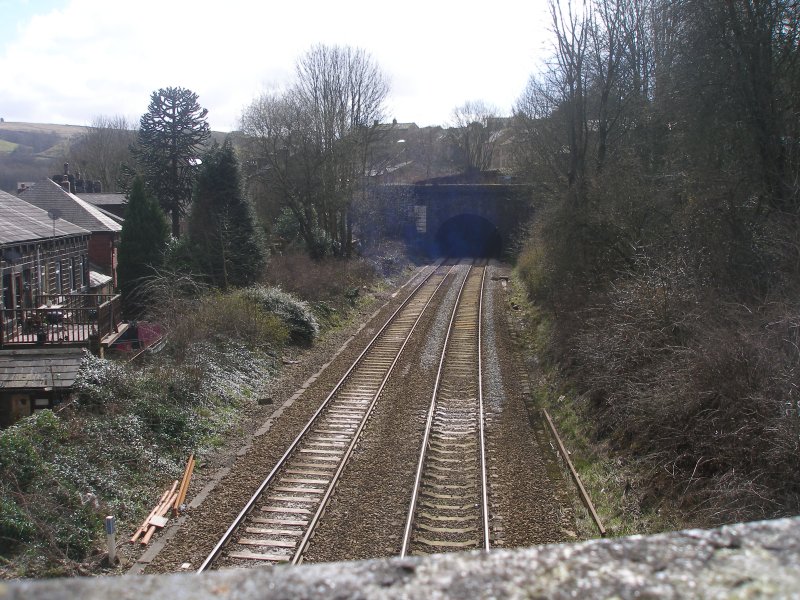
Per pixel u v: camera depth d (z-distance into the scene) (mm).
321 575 1467
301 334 24922
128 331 23797
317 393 18312
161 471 12961
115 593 1334
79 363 15430
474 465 13203
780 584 1423
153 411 14578
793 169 14578
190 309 21469
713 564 1517
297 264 34312
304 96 40188
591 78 24719
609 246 20062
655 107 19812
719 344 10852
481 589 1419
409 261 50312
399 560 1536
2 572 9000
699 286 13953
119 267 29984
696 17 15820
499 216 54719
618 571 1491
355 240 46906
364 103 42625
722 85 15422
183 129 42375
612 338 14828
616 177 19891
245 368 19781
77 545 9984
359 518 10797
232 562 9539
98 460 12312
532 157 31719
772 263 13367
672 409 11156
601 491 11711
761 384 9797
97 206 49062
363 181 43406
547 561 1540
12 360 15531
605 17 23453
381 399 17656
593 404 15102
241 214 29656
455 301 33656
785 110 14977
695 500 9805
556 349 20188
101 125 93875
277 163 40156
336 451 13883
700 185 16125
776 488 8672
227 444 14758
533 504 11531
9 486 10391
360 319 29984
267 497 11672
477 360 22000
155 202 30562
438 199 55688
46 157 123688
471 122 94375
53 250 25688
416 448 13992
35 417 12328
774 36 14969
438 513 11141
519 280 40031
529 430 15562
